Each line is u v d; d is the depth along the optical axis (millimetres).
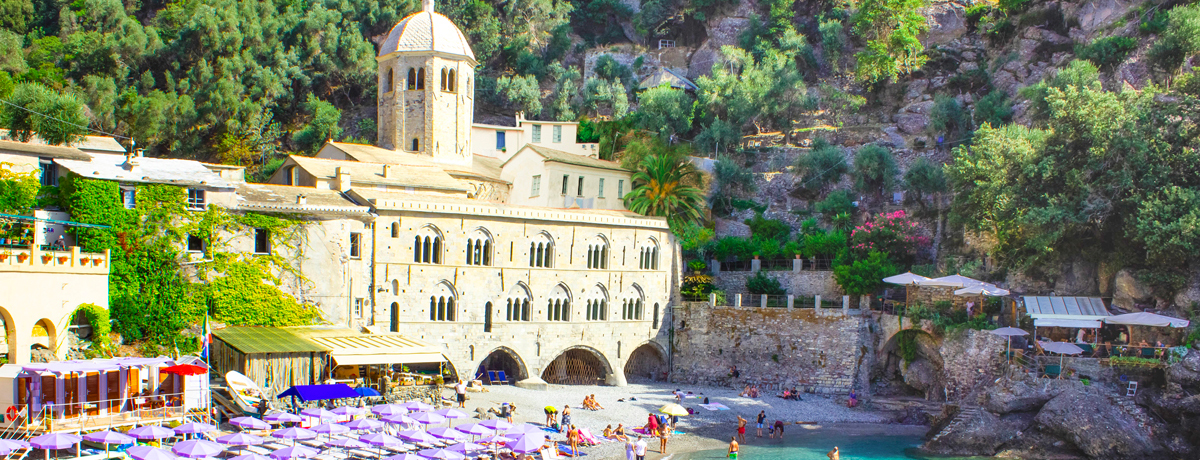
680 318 84375
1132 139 71312
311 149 107688
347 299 65438
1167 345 66438
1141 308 70125
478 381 70500
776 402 73688
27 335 48125
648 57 138875
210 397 52906
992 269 81875
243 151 99375
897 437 64625
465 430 51000
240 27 111938
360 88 121562
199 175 61469
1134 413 60094
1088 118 74125
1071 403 60344
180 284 58031
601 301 80188
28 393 46562
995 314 75125
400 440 50844
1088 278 75312
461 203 73688
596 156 111125
